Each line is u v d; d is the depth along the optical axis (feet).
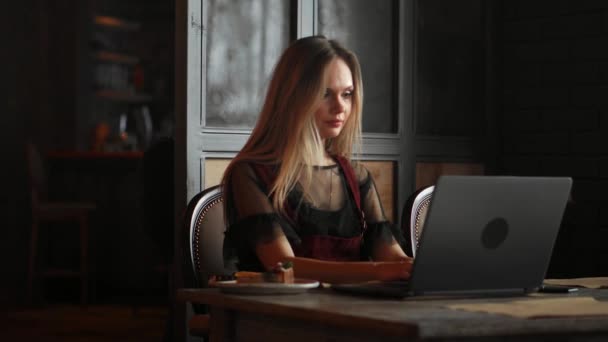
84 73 26.99
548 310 5.15
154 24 29.50
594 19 14.60
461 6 15.25
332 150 8.00
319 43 7.56
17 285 24.04
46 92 25.75
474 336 4.58
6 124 24.31
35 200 22.50
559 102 14.98
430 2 14.83
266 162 7.48
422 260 5.53
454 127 15.15
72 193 23.88
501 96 15.66
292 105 7.42
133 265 23.50
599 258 14.57
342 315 4.86
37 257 23.93
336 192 7.68
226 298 5.80
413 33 14.44
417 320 4.59
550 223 5.94
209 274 8.08
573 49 14.84
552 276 15.05
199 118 11.78
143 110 27.63
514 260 5.86
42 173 22.98
